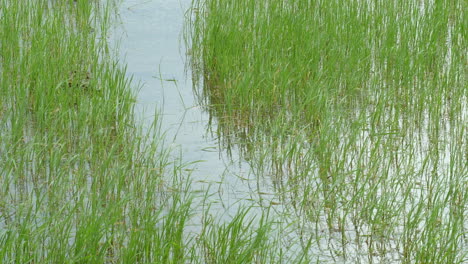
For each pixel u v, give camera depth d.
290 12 10.23
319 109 8.09
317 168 7.16
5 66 8.60
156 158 7.25
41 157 6.94
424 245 5.52
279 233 5.93
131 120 8.08
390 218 6.16
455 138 7.82
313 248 5.80
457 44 10.13
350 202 6.30
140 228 5.55
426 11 10.49
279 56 9.32
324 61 9.53
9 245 5.19
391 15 10.48
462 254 5.79
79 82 8.70
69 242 5.63
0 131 7.47
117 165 6.73
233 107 8.53
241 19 10.20
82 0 11.17
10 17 10.09
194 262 5.42
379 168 7.14
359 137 7.71
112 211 5.88
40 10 10.44
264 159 7.35
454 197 6.44
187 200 6.37
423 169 6.98
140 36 11.06
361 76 9.19
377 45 10.25
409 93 8.84
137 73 9.63
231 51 9.51
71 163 7.02
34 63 8.58
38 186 6.57
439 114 8.36
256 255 5.50
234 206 6.40
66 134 7.52
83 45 9.78
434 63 9.86
